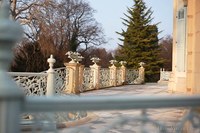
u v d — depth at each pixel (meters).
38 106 1.52
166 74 20.53
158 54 31.47
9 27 1.39
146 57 30.97
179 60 10.43
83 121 6.53
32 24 20.95
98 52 34.94
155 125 1.88
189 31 7.20
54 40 24.48
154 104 1.79
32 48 22.39
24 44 21.22
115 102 1.68
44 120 1.72
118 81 17.73
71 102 1.58
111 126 1.80
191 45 7.09
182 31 10.30
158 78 30.52
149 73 30.08
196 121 1.99
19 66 21.88
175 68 10.88
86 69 14.10
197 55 6.35
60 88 9.38
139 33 31.80
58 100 1.56
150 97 1.78
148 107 1.78
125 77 18.72
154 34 31.88
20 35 1.44
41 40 21.23
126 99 1.70
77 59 11.92
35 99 1.51
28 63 22.28
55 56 26.50
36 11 20.64
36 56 22.70
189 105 1.93
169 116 6.23
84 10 33.75
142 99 1.75
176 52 10.69
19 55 21.17
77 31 33.19
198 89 6.27
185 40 10.11
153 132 2.02
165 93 12.18
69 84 11.38
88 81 14.31
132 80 19.70
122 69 18.33
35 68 22.67
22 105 1.47
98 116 7.20
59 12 23.16
